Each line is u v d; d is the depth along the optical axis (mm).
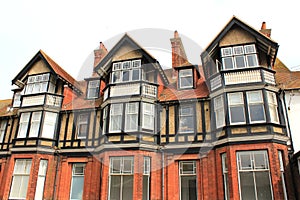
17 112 19328
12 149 17219
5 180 17297
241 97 14062
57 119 18172
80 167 16766
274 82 14586
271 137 12711
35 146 16781
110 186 14352
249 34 15539
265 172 12414
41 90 18750
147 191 14266
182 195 14297
